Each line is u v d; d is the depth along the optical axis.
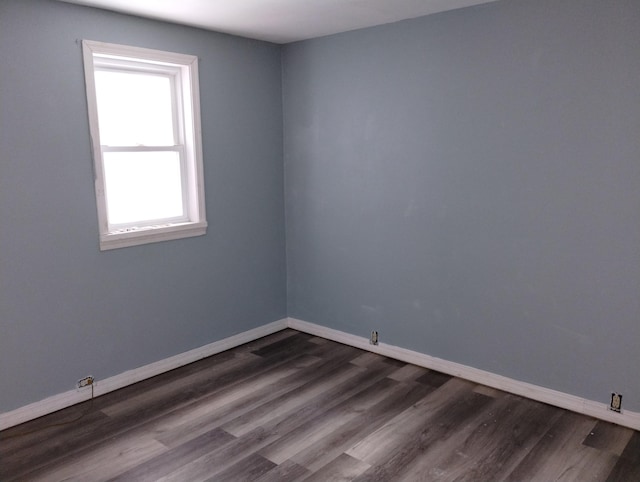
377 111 3.74
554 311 3.09
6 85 2.80
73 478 2.50
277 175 4.40
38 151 2.95
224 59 3.86
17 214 2.90
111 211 3.49
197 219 3.82
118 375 3.46
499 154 3.19
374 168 3.82
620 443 2.73
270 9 3.18
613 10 2.67
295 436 2.85
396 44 3.55
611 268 2.85
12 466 2.60
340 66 3.90
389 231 3.81
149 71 3.56
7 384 2.95
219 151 3.91
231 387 3.47
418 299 3.73
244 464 2.60
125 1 2.97
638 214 2.73
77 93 3.07
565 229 2.98
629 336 2.84
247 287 4.26
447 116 3.38
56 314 3.12
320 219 4.25
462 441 2.78
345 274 4.16
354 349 4.14
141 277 3.52
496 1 3.05
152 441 2.81
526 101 3.03
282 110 4.36
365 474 2.50
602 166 2.81
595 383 2.99
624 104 2.70
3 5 2.75
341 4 3.09
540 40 2.93
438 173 3.48
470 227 3.38
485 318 3.39
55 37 2.95
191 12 3.23
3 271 2.88
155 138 3.67
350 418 3.04
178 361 3.80
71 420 3.04
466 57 3.23
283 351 4.11
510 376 3.33
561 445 2.72
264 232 4.35
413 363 3.82
